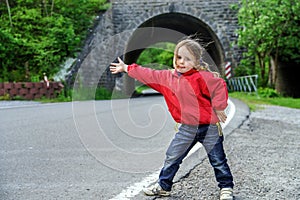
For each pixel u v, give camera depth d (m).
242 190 3.86
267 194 3.74
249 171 4.61
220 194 3.64
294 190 3.88
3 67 24.28
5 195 3.72
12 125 9.02
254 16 26.19
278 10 24.67
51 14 26.80
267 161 5.16
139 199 3.59
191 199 3.60
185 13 30.03
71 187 3.99
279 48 27.36
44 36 25.72
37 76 23.77
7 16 25.88
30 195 3.72
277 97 22.55
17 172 4.62
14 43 23.89
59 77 24.39
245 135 7.36
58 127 8.58
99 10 29.09
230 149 5.95
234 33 30.16
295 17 24.72
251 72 28.84
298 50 27.34
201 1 30.08
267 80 27.89
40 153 5.75
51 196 3.69
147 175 4.45
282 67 29.86
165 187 3.66
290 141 6.84
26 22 25.84
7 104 16.95
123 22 30.11
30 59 25.06
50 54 24.66
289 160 5.26
